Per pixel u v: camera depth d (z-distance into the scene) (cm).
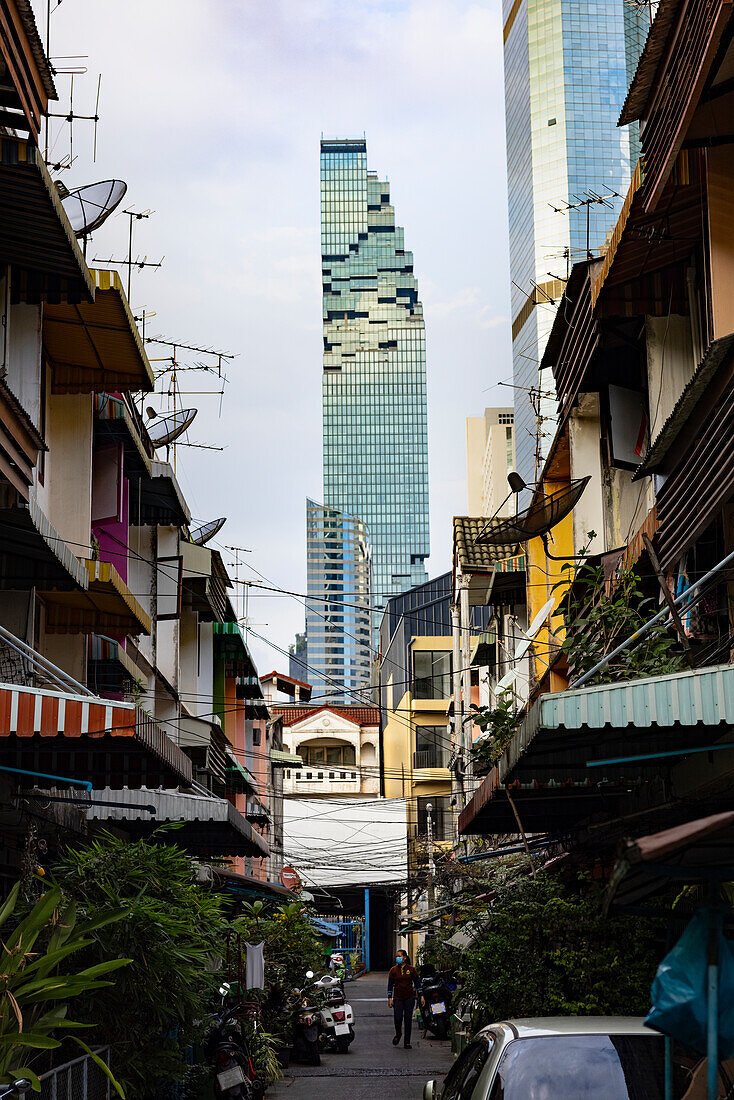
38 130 1109
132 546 2378
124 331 1525
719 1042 412
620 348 1528
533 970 1147
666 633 1092
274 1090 1641
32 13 1010
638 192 1142
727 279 980
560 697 765
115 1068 975
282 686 6888
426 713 5959
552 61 11575
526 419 10431
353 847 5666
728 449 890
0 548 1297
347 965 5812
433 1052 2184
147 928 970
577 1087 597
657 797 1138
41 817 1392
